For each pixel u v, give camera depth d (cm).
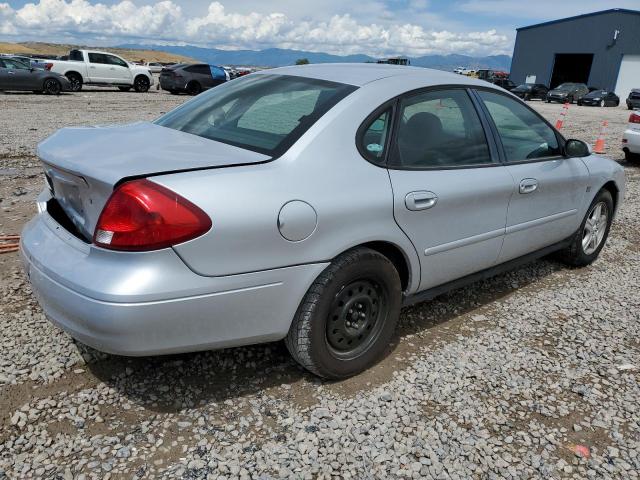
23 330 317
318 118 272
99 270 220
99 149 258
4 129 1084
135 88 2452
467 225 328
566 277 457
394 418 262
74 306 222
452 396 281
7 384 268
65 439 236
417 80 318
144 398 265
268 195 236
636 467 240
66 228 257
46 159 261
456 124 331
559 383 298
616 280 456
